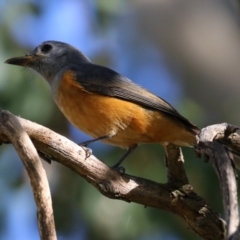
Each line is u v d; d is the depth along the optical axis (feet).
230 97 48.85
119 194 26.43
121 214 39.99
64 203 40.68
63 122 42.98
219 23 51.78
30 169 22.76
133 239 39.75
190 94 49.57
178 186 26.86
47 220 22.70
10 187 41.47
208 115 47.70
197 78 50.16
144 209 40.22
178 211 26.81
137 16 51.72
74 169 26.20
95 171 26.09
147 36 52.06
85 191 40.50
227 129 26.45
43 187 22.68
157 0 52.44
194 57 50.85
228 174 22.62
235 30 51.65
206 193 40.42
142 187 26.53
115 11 46.06
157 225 40.09
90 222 39.86
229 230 19.90
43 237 22.74
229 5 52.49
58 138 25.35
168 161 27.14
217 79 49.52
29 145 22.91
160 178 40.63
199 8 52.49
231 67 50.16
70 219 40.37
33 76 41.19
